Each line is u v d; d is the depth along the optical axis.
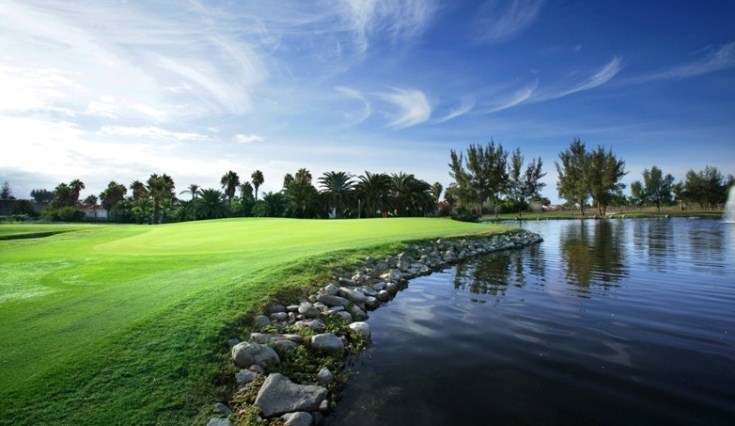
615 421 5.36
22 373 5.98
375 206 88.50
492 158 87.81
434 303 12.02
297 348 7.71
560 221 74.69
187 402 5.74
